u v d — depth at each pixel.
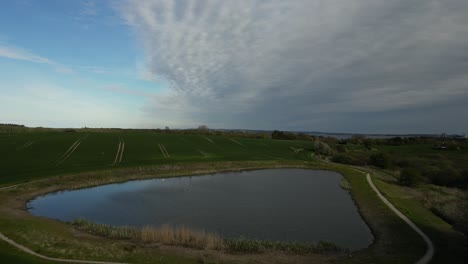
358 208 29.55
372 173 51.03
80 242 17.80
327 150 79.12
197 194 34.56
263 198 33.25
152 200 31.31
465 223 22.06
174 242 18.81
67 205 28.95
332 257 17.20
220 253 17.41
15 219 21.86
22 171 40.09
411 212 26.62
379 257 17.05
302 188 39.53
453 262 16.11
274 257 17.08
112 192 34.84
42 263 14.11
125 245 17.86
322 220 25.59
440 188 39.47
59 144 62.66
